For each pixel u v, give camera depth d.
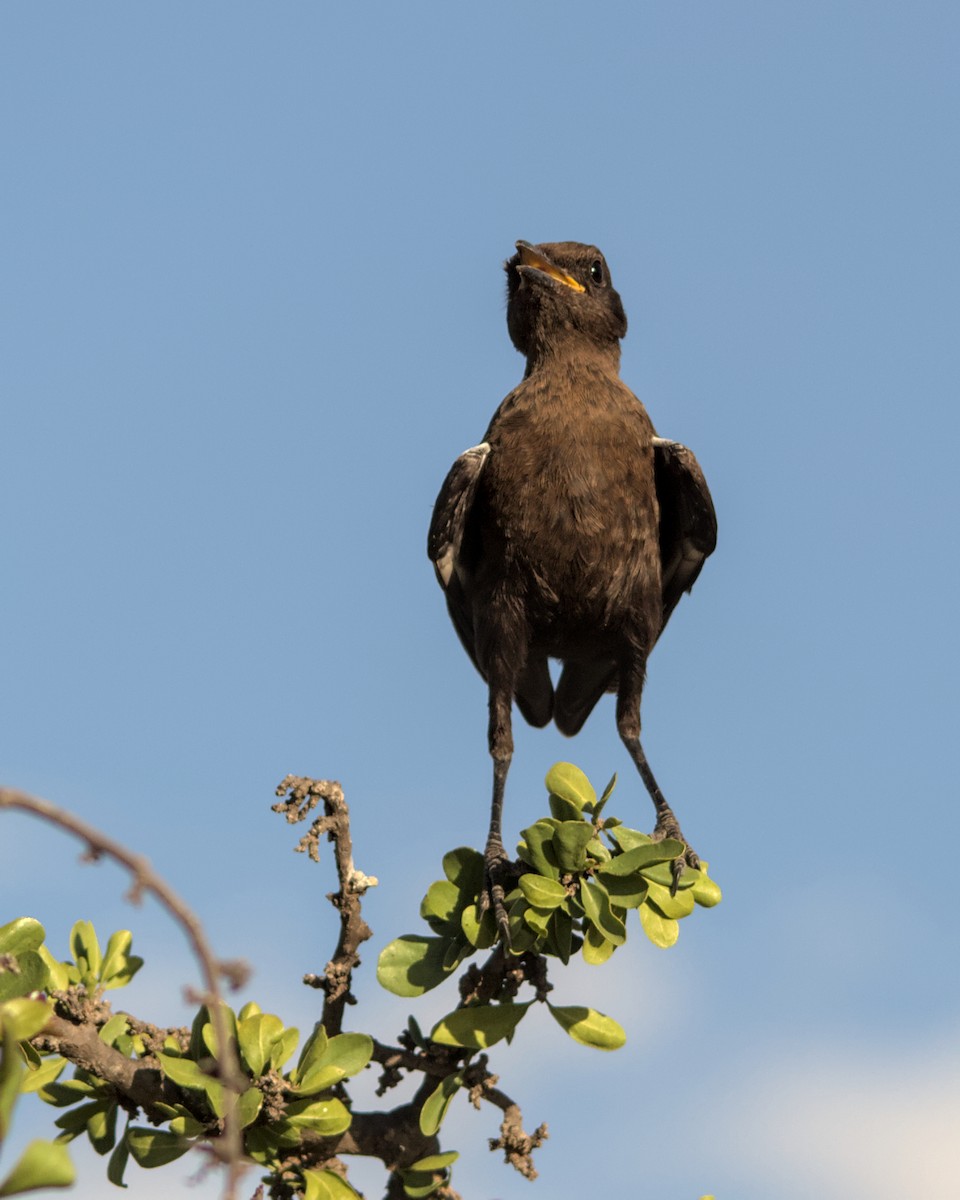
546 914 9.98
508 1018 9.95
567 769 10.58
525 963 10.27
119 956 10.83
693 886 10.53
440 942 10.37
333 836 9.94
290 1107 9.56
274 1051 9.62
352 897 9.94
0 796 5.28
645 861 10.02
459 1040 9.83
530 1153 9.63
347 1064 9.68
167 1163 9.41
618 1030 10.01
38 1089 9.99
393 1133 10.08
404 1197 10.14
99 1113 9.99
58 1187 4.98
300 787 9.77
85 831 5.36
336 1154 9.94
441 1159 9.95
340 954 10.05
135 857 5.40
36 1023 6.61
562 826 10.02
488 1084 9.88
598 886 10.06
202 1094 9.59
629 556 16.42
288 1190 9.79
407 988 10.16
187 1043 9.93
